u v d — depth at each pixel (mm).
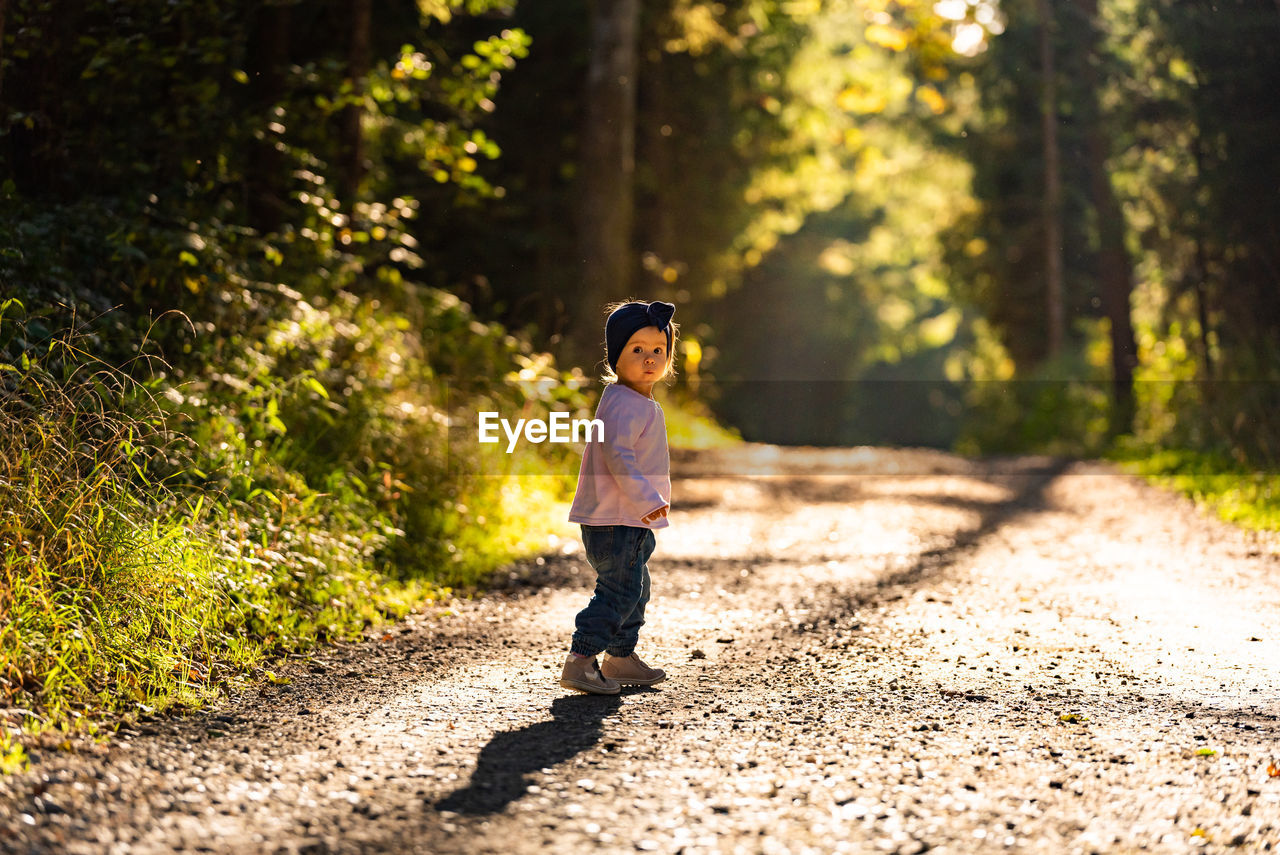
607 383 4496
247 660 4570
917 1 20016
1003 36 24953
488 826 2988
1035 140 26188
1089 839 2934
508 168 19703
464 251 17516
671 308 4469
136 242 7109
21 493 4266
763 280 37688
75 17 7711
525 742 3721
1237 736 3811
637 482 4203
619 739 3766
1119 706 4199
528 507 8969
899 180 30250
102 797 3049
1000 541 8719
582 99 19453
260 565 5195
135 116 8586
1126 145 15508
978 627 5594
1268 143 12023
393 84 10180
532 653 5102
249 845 2826
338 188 10719
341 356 8156
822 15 22578
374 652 5008
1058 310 25953
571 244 19203
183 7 8070
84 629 3996
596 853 2822
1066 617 5828
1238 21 12039
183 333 6676
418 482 7703
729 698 4332
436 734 3795
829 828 2998
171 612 4395
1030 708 4172
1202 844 2893
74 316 5469
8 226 6289
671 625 5750
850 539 8930
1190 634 5418
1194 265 14312
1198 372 14602
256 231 9406
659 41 19703
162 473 5371
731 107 22109
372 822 3002
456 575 6828
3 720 3441
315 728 3826
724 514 10562
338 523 6262
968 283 29172
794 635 5496
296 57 11680
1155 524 9578
